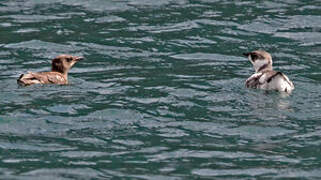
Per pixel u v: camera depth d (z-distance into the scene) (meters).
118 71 24.92
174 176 18.00
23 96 22.31
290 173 18.23
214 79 24.20
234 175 18.11
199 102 22.14
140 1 31.81
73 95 22.52
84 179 17.80
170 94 22.70
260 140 19.86
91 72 24.84
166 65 25.56
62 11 30.70
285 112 21.48
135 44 27.48
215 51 27.06
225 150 19.31
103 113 21.22
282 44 27.81
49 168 18.25
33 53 26.64
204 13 30.42
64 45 27.36
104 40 27.83
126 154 19.02
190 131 20.30
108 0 31.92
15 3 31.56
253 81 23.38
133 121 20.80
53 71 24.25
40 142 19.53
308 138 19.97
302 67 25.59
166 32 28.58
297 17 30.14
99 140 19.70
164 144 19.56
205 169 18.34
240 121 20.89
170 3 31.55
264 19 29.88
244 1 31.80
